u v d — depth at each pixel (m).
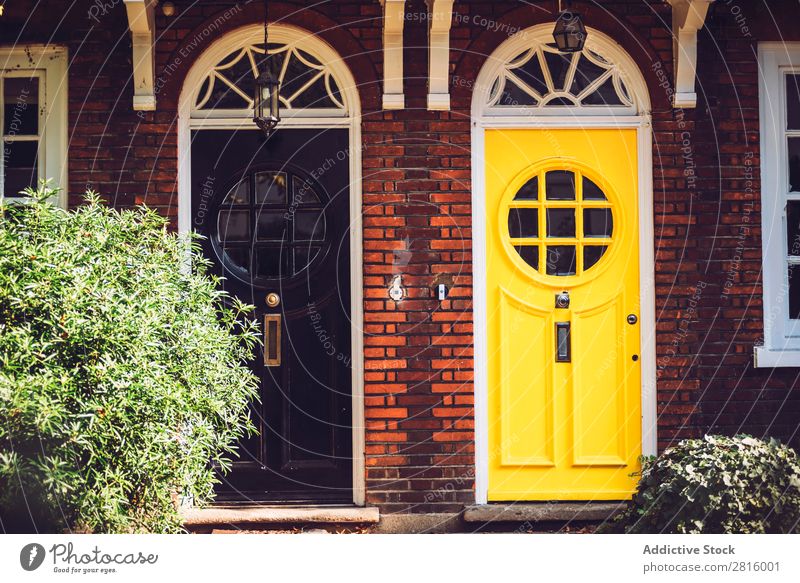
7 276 4.57
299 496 6.58
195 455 5.09
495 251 6.62
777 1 6.64
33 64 6.54
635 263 6.62
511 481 6.56
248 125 6.61
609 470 6.58
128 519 5.04
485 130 6.59
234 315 6.31
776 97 6.68
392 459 6.44
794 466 5.18
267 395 6.62
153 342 4.84
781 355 6.53
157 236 5.77
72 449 4.48
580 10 6.55
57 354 4.57
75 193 6.46
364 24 6.52
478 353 6.54
